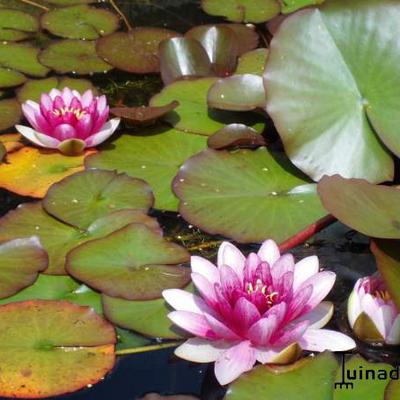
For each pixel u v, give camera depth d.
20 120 2.89
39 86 3.10
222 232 2.28
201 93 3.05
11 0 4.07
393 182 2.54
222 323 1.77
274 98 2.55
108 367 1.80
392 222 2.00
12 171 2.59
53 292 2.04
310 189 2.45
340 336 1.83
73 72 3.32
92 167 2.61
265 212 2.36
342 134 2.51
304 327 1.75
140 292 2.00
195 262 1.91
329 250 2.25
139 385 1.79
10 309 1.94
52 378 1.76
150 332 1.90
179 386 1.79
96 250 2.14
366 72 2.54
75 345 1.84
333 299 2.06
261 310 1.78
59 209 2.34
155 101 2.99
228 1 3.95
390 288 1.87
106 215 2.30
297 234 2.27
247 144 2.67
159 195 2.49
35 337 1.86
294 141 2.51
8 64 3.32
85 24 3.74
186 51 3.23
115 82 3.28
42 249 2.14
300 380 1.71
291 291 1.79
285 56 2.57
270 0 3.94
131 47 3.46
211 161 2.57
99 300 2.01
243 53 3.47
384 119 2.49
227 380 1.72
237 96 2.86
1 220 2.30
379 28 2.54
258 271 1.82
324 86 2.56
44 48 3.54
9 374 1.76
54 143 2.67
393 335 1.89
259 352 1.77
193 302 1.87
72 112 2.68
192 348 1.81
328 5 2.58
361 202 2.07
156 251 2.15
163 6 4.02
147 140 2.78
